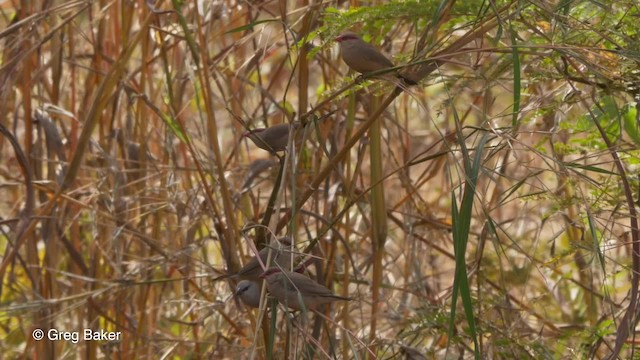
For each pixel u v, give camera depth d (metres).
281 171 8.27
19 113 12.70
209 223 11.68
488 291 9.97
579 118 8.70
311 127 8.21
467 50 7.24
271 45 10.72
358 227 11.85
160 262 10.09
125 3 9.96
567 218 9.89
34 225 9.95
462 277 6.41
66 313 10.66
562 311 11.46
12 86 10.45
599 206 8.55
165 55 9.50
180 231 10.64
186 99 12.55
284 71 14.95
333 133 9.95
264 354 8.42
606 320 9.47
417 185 11.62
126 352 10.27
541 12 8.28
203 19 10.62
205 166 10.39
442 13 7.93
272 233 7.22
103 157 10.68
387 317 10.27
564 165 7.15
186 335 10.79
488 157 7.62
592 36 7.96
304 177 10.20
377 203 9.27
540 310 11.72
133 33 11.69
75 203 10.12
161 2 10.49
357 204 10.24
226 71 10.76
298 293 6.69
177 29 10.89
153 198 10.40
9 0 12.32
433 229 11.21
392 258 11.48
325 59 10.16
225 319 10.35
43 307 9.80
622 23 8.00
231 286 9.04
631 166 9.55
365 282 9.88
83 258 11.52
